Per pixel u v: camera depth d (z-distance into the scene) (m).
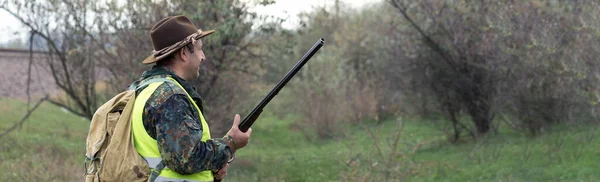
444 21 15.27
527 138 14.28
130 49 12.72
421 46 16.34
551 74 12.76
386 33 17.78
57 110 23.78
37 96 23.25
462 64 15.59
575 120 13.10
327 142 19.91
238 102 14.45
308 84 22.30
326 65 23.05
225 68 13.80
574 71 11.28
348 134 19.83
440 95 16.45
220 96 14.02
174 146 3.49
